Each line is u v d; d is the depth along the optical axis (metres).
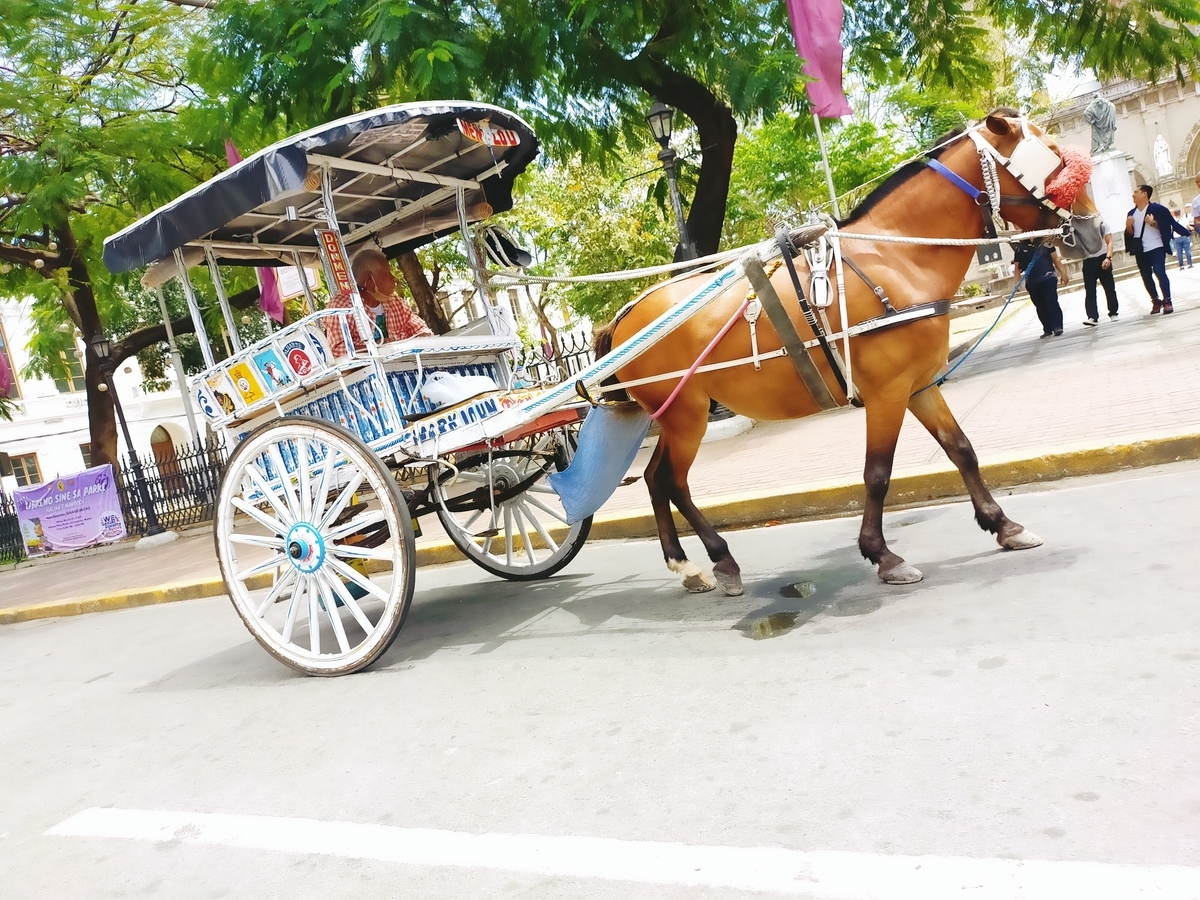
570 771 3.22
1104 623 3.47
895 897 2.17
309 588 5.18
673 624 4.75
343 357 5.13
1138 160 38.03
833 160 22.69
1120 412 6.49
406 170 5.61
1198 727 2.63
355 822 3.17
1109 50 12.58
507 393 4.99
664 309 4.82
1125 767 2.51
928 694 3.20
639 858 2.57
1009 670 3.25
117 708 5.47
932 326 4.30
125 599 10.09
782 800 2.72
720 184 12.30
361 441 4.88
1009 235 4.25
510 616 5.64
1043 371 9.38
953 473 6.01
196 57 11.01
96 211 16.31
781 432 10.25
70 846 3.46
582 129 11.63
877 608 4.25
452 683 4.52
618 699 3.82
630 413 5.12
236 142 11.88
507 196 6.33
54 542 17.42
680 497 5.17
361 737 4.02
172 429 34.88
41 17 13.59
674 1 9.96
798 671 3.69
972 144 4.29
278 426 5.18
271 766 3.89
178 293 20.78
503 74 9.91
